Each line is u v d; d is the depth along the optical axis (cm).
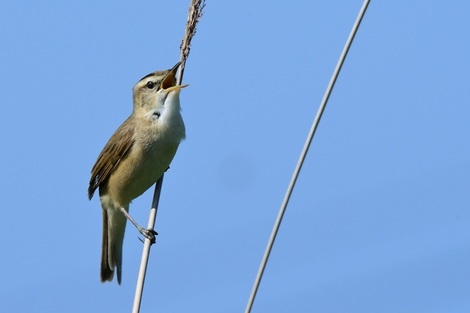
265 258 709
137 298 826
